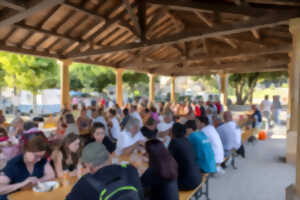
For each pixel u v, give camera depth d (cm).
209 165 279
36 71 1027
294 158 451
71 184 208
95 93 2441
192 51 1070
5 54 955
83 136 324
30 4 318
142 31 627
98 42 794
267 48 678
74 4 574
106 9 650
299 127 164
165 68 1325
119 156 295
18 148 278
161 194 176
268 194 321
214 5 453
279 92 3538
